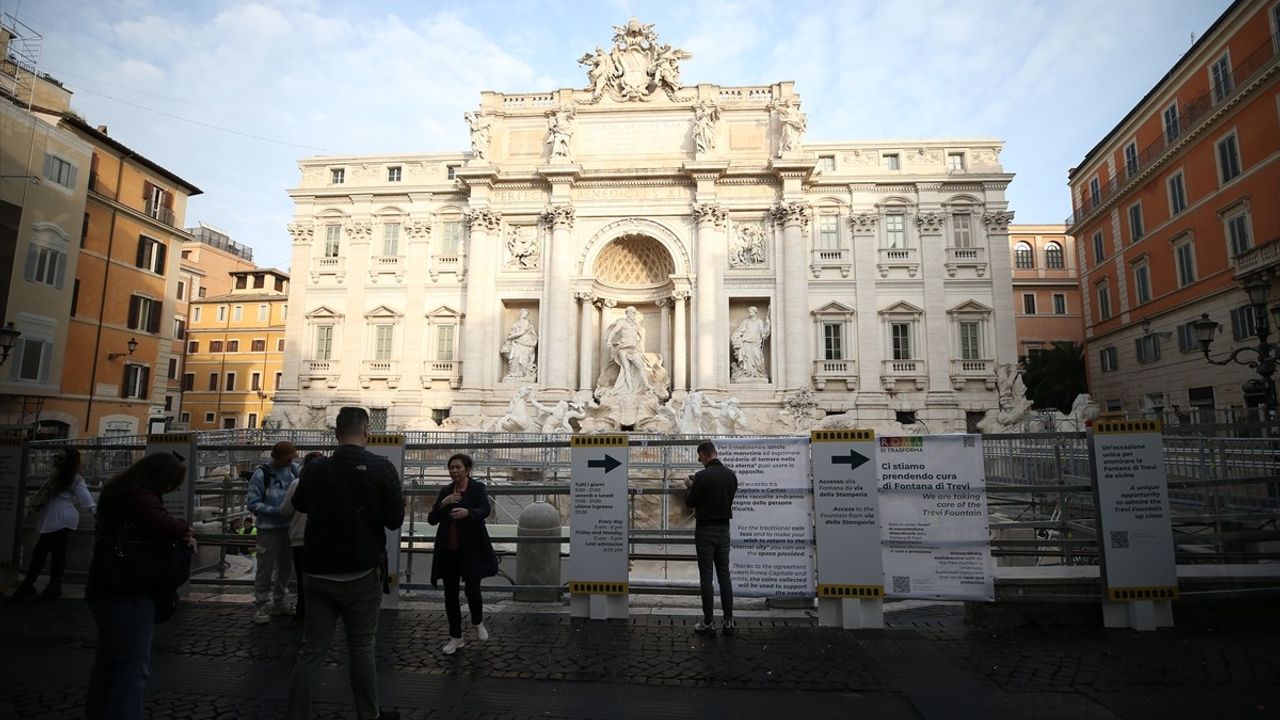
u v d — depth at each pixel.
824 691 6.70
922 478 8.80
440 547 8.00
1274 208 28.02
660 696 6.59
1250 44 29.05
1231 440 10.77
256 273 62.97
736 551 9.12
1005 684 6.83
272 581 9.62
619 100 42.47
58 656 7.65
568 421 32.19
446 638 8.36
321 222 44.19
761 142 41.41
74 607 9.78
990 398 39.25
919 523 8.75
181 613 9.54
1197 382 33.28
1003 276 40.28
